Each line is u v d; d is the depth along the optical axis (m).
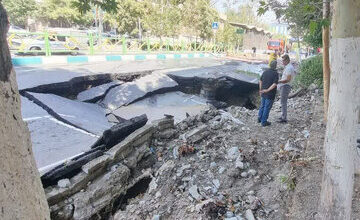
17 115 1.18
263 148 5.80
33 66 11.91
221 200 4.34
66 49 15.48
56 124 6.23
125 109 9.17
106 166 4.73
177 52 23.41
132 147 5.44
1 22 1.08
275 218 3.85
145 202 4.79
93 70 11.55
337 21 2.45
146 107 9.48
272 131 6.74
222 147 5.91
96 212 4.25
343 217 2.65
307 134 6.25
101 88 10.03
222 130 6.82
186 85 12.02
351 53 2.39
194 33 28.27
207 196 4.50
